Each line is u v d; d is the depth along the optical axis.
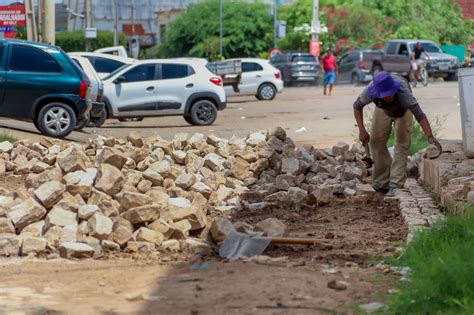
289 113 35.41
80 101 24.02
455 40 85.62
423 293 7.41
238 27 99.25
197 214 10.66
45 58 23.95
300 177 15.04
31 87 23.66
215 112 30.88
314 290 7.97
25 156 16.53
